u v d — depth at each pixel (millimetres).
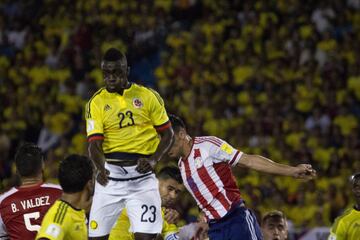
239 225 26297
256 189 55500
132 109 24391
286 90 66375
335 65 68062
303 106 65500
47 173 60500
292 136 61875
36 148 25859
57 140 68188
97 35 75500
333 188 55531
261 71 68938
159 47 74875
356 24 72500
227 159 26344
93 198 24984
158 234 25016
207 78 69125
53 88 72812
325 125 63594
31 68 74625
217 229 26531
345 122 63938
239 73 69375
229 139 62438
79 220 22312
